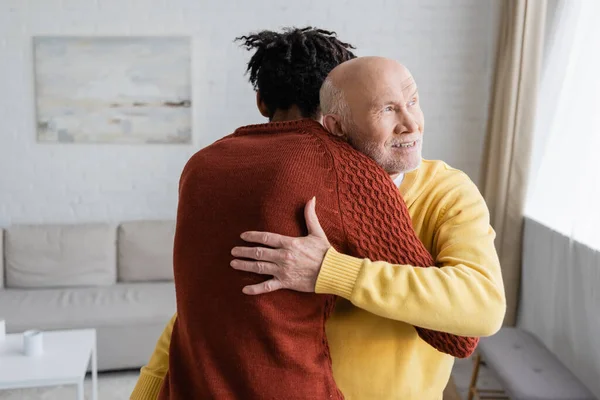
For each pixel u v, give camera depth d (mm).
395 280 800
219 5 3787
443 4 3863
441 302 793
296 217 820
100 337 3195
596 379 2480
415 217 952
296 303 833
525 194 3240
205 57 3834
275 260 809
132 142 3859
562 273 2820
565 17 2977
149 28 3781
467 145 3996
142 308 3279
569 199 2859
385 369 944
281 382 809
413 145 872
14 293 3482
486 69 3930
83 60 3760
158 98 3826
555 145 3092
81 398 2365
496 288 827
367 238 834
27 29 3717
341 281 806
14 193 3855
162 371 1092
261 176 832
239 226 837
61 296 3418
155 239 3695
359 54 3889
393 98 846
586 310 2566
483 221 914
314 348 852
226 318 834
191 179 903
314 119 968
